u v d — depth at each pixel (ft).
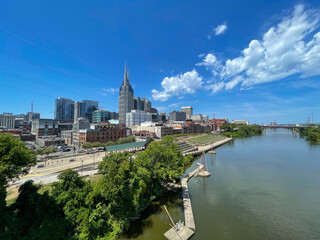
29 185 83.05
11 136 80.89
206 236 85.71
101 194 86.84
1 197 69.05
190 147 342.23
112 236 76.54
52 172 162.50
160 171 122.52
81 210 76.18
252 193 138.82
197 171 200.13
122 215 89.76
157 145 138.10
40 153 223.10
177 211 109.60
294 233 88.94
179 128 611.06
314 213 108.27
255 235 86.89
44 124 467.11
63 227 72.38
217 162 246.47
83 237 70.23
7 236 60.34
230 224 96.37
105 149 230.68
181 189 144.36
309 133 476.95
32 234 66.03
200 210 112.06
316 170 199.21
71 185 82.07
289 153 301.22
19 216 73.67
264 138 592.19
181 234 84.89
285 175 183.21
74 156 245.65
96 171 164.76
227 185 156.76
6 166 66.18
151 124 579.48
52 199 75.61
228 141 508.53
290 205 118.73
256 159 259.60
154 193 124.77
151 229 91.09
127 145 253.03
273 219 101.71
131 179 99.91
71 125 579.07
